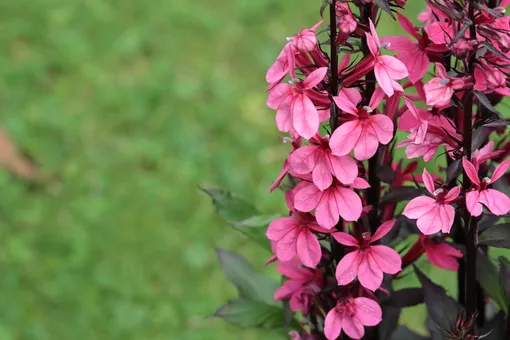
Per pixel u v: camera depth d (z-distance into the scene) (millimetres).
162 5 6719
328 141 1729
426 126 1709
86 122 5668
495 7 1774
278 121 1705
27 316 4535
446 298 1944
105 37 6387
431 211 1722
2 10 6641
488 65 1703
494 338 2055
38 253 4848
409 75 1856
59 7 6684
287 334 2252
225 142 5516
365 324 1819
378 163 1881
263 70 6090
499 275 2002
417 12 5855
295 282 2002
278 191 5109
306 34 1693
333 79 1724
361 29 1747
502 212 1673
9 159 5297
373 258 1791
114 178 5293
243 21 6566
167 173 5312
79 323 4508
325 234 1894
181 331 4496
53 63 6125
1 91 5863
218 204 2168
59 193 5207
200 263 4801
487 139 1999
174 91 5875
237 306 2230
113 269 4770
